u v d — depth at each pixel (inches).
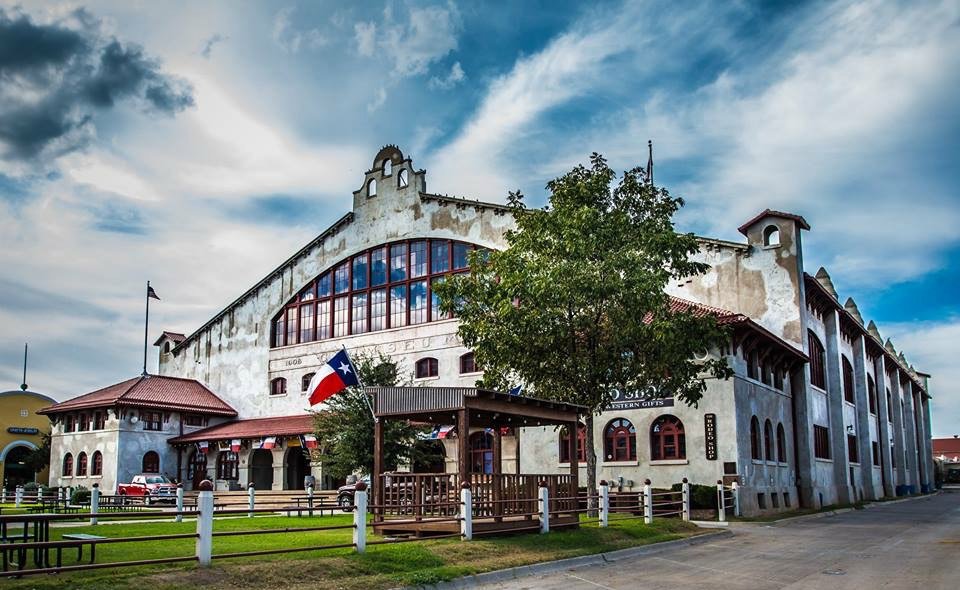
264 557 627.5
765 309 1615.4
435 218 1910.7
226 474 2092.8
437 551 695.7
